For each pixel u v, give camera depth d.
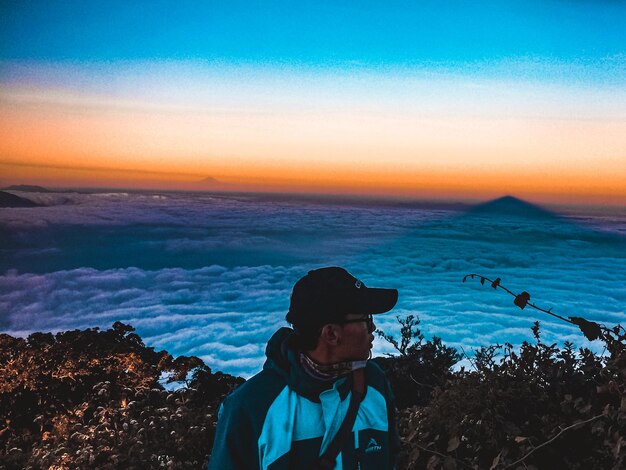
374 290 1.31
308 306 1.28
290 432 1.27
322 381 1.28
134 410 3.33
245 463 1.29
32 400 4.20
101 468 2.75
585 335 2.38
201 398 3.78
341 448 1.29
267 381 1.31
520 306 2.36
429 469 2.35
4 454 3.48
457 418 2.52
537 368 2.71
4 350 4.60
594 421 2.38
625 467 2.17
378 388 1.38
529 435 2.45
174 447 2.95
